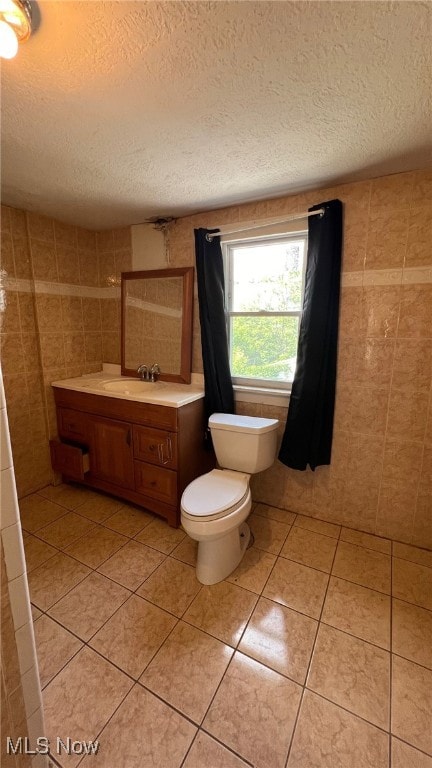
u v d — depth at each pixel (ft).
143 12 2.52
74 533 6.62
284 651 4.26
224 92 3.41
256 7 2.49
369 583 5.38
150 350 8.40
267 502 7.56
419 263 5.42
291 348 6.96
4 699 2.47
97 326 9.17
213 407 7.34
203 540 4.99
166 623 4.65
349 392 6.28
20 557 2.52
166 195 6.19
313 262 5.96
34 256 7.41
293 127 4.06
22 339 7.51
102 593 5.16
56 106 3.60
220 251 7.06
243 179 5.54
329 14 2.55
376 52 2.88
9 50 2.51
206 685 3.86
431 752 3.27
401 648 4.31
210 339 7.23
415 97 3.48
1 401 2.28
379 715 3.57
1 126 3.96
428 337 5.55
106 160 4.87
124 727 3.47
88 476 7.91
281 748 3.30
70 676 3.95
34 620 4.69
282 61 2.99
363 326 5.96
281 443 6.97
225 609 4.88
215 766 3.17
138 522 7.00
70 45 2.78
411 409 5.87
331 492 6.82
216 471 6.37
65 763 3.20
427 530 6.13
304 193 6.09
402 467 6.11
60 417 8.14
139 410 6.81
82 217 7.57
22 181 5.58
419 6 2.46
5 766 2.42
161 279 7.96
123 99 3.50
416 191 5.28
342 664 4.10
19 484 7.81
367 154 4.73
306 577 5.49
